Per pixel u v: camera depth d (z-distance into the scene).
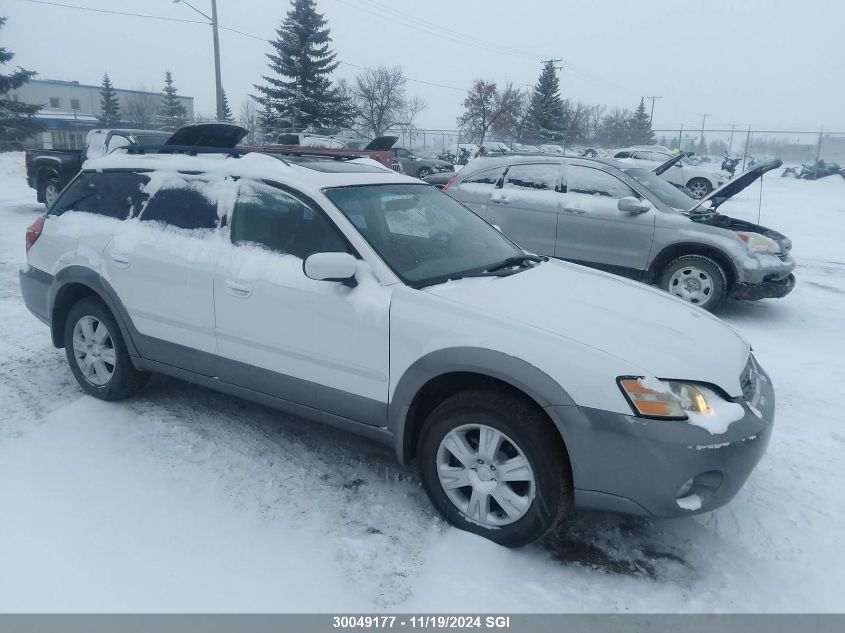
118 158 4.51
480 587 2.82
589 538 3.22
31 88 67.62
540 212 7.94
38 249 4.61
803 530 3.31
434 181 11.65
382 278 3.32
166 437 4.00
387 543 3.10
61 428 4.07
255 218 3.73
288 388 3.61
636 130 53.50
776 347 6.28
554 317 3.10
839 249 12.34
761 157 45.72
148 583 2.77
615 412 2.75
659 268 7.44
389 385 3.25
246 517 3.25
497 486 3.04
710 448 2.74
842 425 4.50
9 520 3.14
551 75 55.06
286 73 46.06
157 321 4.02
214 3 30.62
